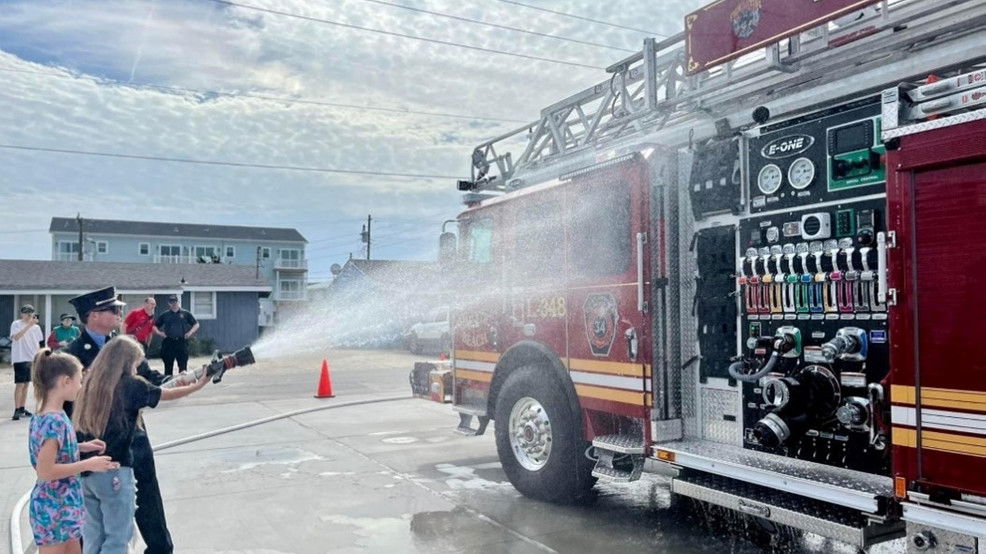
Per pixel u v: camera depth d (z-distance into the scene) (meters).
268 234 61.16
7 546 4.75
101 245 55.34
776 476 3.92
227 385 14.34
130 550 4.49
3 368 21.88
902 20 3.83
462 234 7.03
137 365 3.87
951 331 3.10
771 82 4.45
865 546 3.53
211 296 30.25
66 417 3.43
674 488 4.60
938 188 3.18
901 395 3.27
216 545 4.82
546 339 5.75
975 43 3.57
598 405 5.20
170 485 6.36
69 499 3.44
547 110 7.02
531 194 5.96
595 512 5.52
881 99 3.57
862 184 3.80
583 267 5.36
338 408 11.03
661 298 4.86
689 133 4.85
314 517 5.42
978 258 3.03
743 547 4.72
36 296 26.89
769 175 4.29
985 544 2.96
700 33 4.93
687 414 4.86
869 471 3.74
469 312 6.87
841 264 3.84
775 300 4.20
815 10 4.11
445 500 5.87
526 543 4.82
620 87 6.08
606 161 5.14
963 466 3.04
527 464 5.92
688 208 4.88
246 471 6.88
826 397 3.88
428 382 7.64
